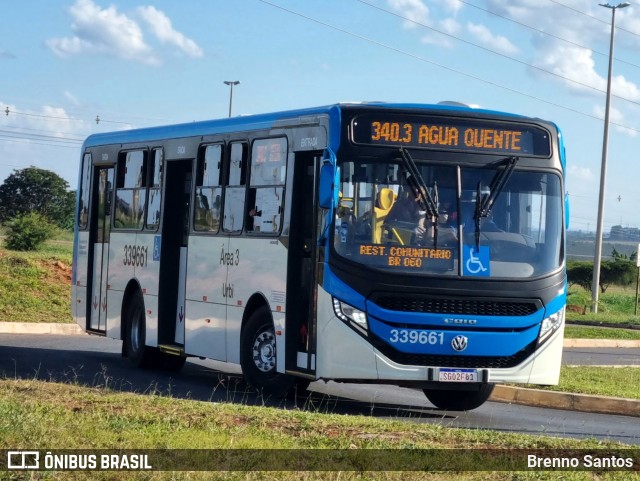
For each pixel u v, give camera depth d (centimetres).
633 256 6694
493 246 1389
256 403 1479
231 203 1628
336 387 1780
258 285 1539
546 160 1434
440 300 1363
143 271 1861
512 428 1373
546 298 1400
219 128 1680
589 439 1142
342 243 1365
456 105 1491
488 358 1381
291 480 853
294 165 1479
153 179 1858
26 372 1708
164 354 1873
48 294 2908
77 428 1034
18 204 11419
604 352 2861
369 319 1352
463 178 1396
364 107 1391
